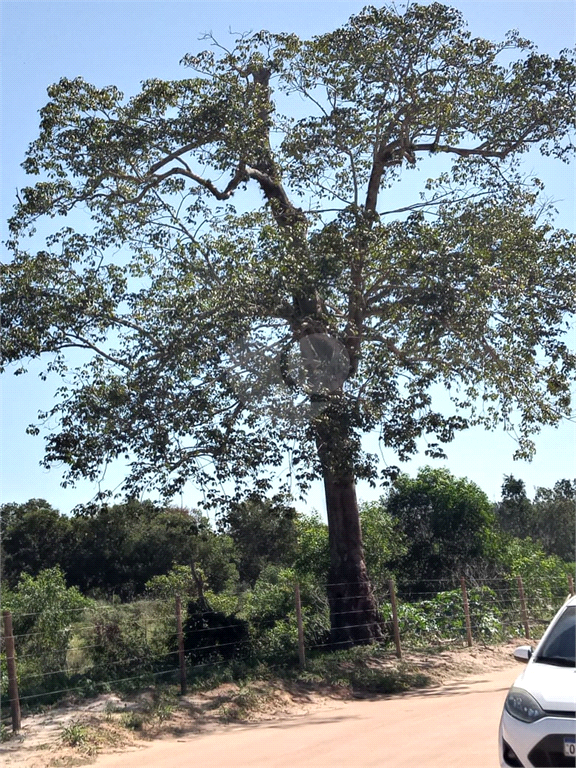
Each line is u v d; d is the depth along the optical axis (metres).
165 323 16.38
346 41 18.27
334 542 19.30
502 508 46.91
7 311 17.08
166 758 9.71
